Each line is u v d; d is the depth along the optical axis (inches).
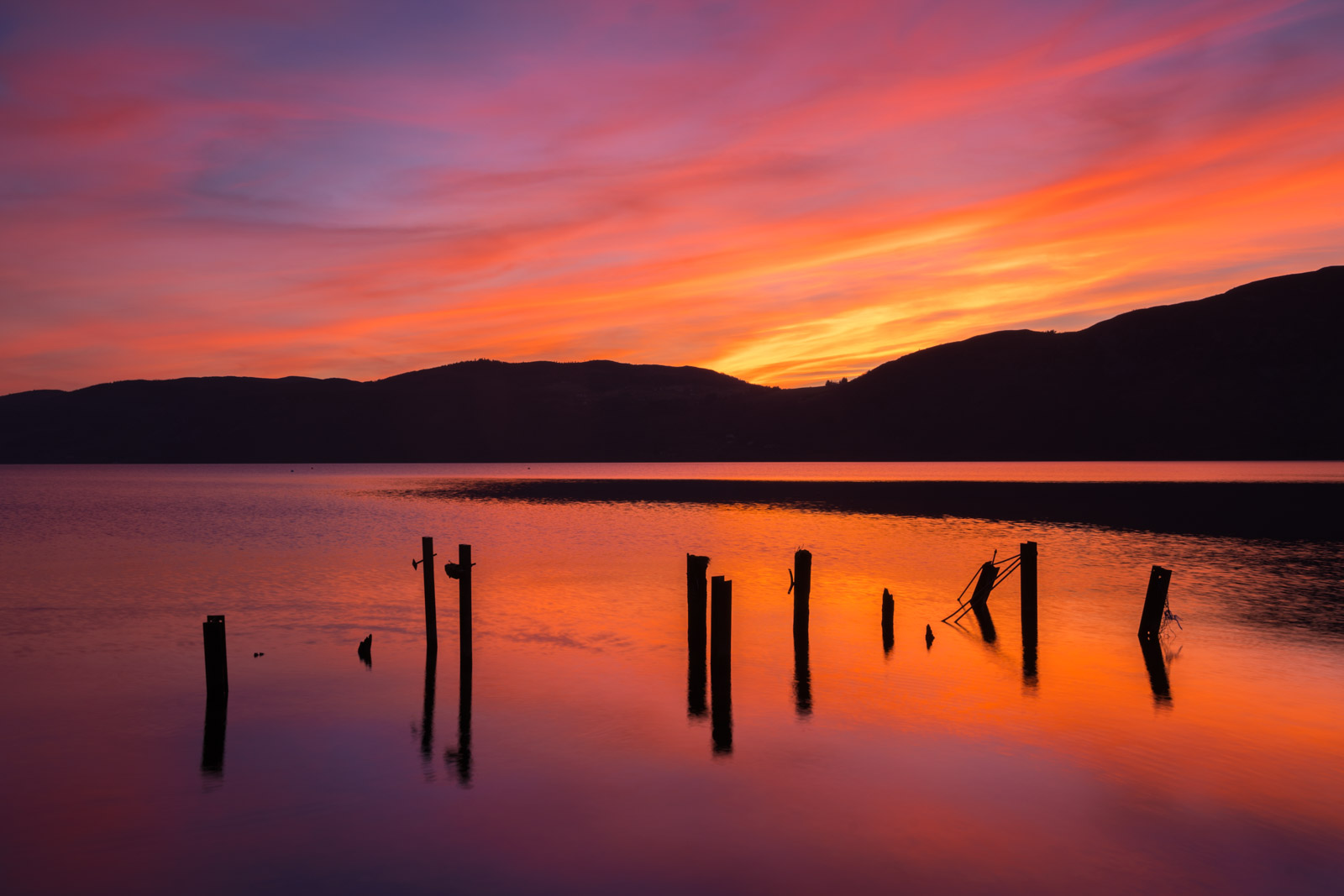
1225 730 575.5
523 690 671.8
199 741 557.9
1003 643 832.9
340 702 641.6
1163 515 2324.1
